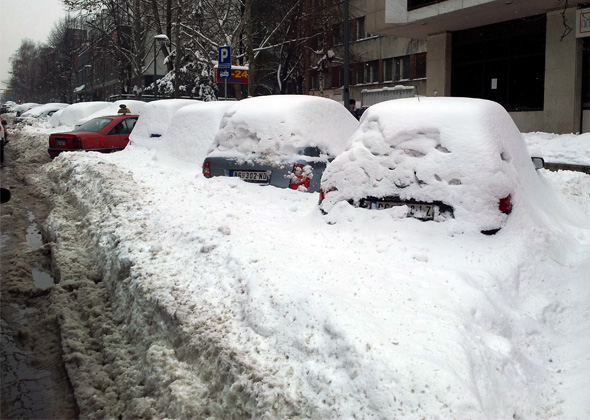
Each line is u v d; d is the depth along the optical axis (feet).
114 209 26.35
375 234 18.40
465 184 17.98
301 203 25.58
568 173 31.14
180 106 53.52
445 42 89.45
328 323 12.49
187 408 12.03
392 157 19.33
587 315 15.28
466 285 14.74
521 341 14.01
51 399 13.75
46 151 70.28
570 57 71.20
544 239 17.99
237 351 12.96
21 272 22.57
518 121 79.87
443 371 10.87
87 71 251.39
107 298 19.48
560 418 11.43
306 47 139.03
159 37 119.44
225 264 17.58
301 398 11.18
